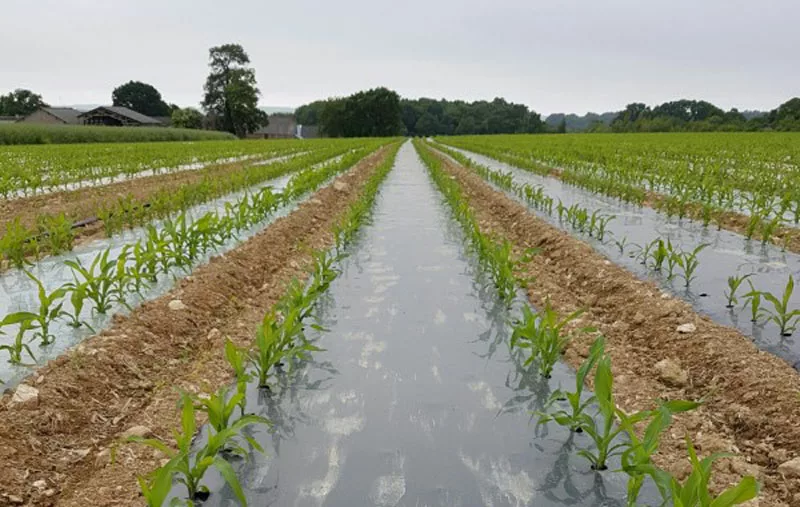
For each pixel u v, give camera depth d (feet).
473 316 19.92
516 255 27.78
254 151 103.35
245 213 32.73
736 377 13.65
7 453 10.80
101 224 32.12
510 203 39.70
